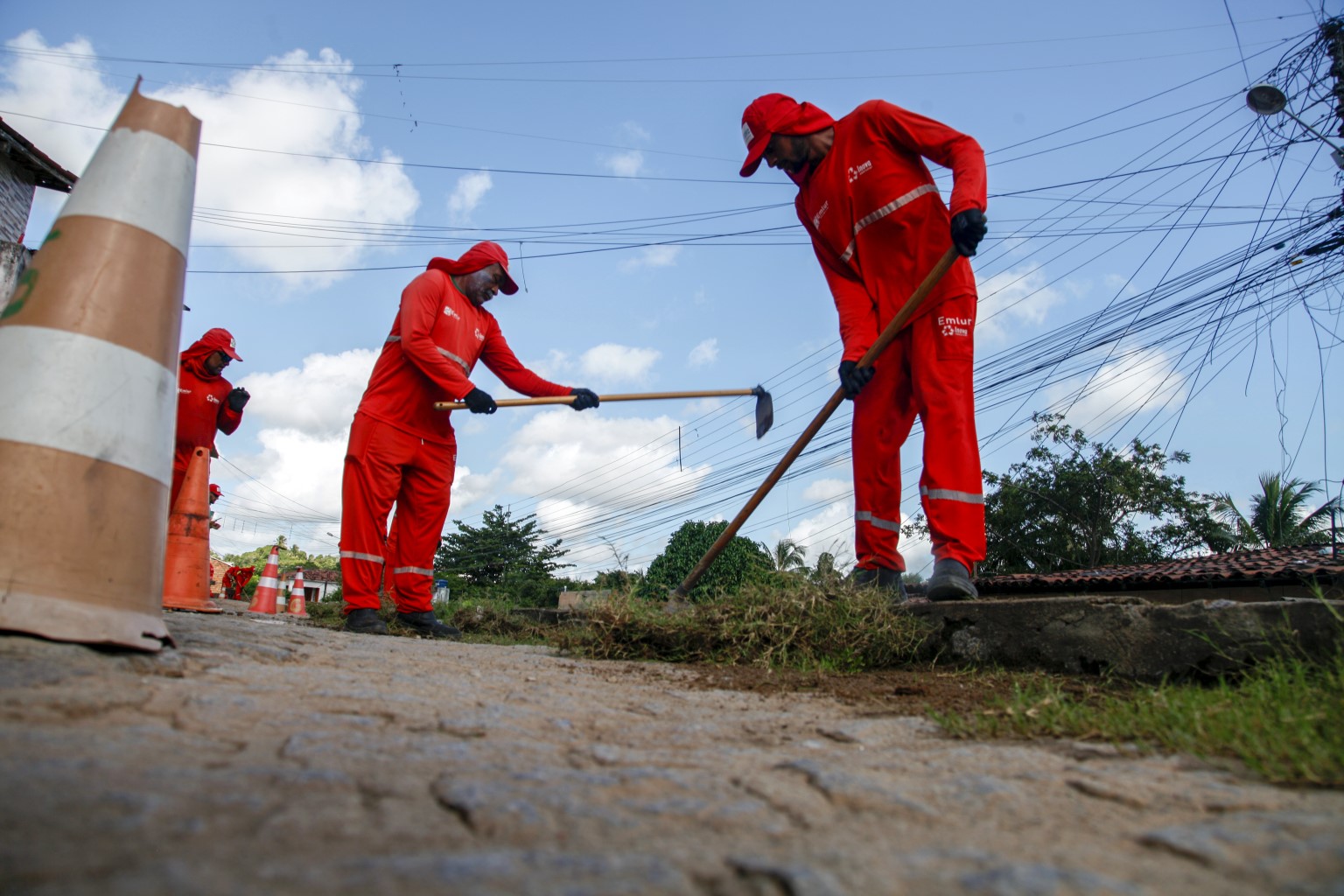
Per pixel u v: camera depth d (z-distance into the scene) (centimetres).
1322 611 285
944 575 402
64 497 220
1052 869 108
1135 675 324
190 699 192
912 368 442
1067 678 333
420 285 580
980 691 304
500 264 615
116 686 192
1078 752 193
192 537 599
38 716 161
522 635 709
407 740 175
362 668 288
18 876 89
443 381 561
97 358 232
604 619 436
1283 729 188
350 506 566
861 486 469
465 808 128
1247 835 124
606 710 250
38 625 210
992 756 187
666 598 501
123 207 250
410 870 100
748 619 411
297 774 138
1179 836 124
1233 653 300
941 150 434
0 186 1196
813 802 144
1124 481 1880
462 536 3891
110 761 134
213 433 750
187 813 114
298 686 230
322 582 4062
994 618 375
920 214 445
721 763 173
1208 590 1098
